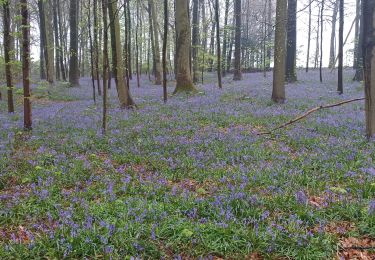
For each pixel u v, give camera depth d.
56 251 6.30
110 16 21.52
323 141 13.16
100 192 8.92
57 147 13.27
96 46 27.09
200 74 51.09
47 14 46.16
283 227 7.00
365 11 12.87
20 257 6.16
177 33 27.58
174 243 6.58
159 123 16.83
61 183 9.66
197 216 7.54
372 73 13.00
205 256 6.32
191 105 21.95
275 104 21.70
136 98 27.61
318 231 6.86
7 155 12.30
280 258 6.34
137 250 6.37
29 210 7.98
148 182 9.48
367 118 13.34
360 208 7.71
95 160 11.66
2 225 7.51
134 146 13.08
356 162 10.62
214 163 11.04
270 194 8.67
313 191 8.86
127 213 7.44
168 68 57.72
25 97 16.30
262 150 12.13
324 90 28.69
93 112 21.38
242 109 20.17
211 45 58.16
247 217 7.55
